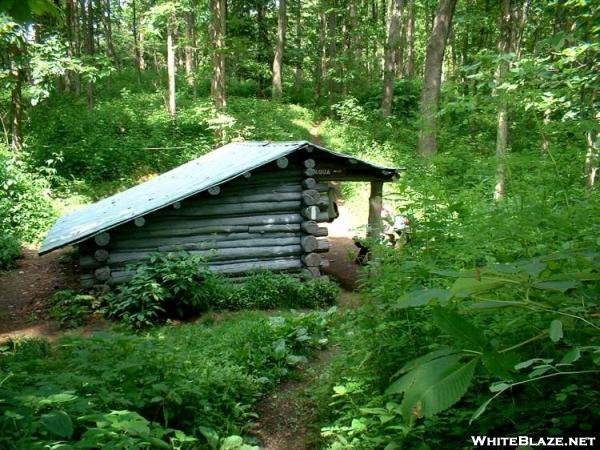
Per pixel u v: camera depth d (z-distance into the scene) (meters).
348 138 22.86
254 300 9.77
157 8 20.23
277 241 11.03
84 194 17.05
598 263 2.12
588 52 7.18
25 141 18.05
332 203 12.33
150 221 10.16
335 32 30.80
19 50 15.64
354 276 11.96
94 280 9.82
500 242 3.65
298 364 6.44
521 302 2.06
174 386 4.35
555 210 3.67
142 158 19.27
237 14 32.22
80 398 3.32
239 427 4.70
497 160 4.23
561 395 2.75
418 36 35.84
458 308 2.95
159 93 25.92
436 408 1.67
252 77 33.78
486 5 16.97
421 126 6.69
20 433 2.76
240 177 10.49
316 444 4.34
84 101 24.00
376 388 4.20
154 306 8.83
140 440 3.15
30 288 10.93
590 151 3.87
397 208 4.81
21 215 14.48
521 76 5.28
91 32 27.25
